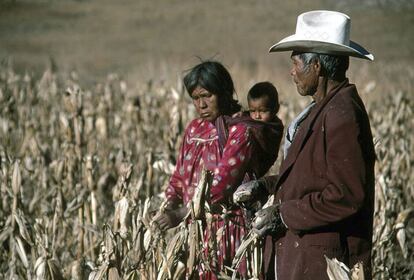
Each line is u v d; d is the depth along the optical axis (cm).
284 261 595
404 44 5359
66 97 977
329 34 580
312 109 590
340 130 559
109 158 1141
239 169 659
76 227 858
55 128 1309
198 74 674
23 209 832
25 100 1517
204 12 6806
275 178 648
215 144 678
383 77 2711
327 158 564
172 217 664
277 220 590
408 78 2653
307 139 580
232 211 666
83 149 1068
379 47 5266
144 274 609
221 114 683
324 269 573
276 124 682
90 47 5253
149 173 955
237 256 613
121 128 1348
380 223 823
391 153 1135
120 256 619
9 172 904
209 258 637
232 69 2280
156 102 1462
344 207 555
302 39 582
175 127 988
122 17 6569
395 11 6581
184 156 700
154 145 1316
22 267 797
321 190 573
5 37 5534
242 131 661
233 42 5509
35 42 5366
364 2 6888
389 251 859
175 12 6812
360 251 578
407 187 1080
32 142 1068
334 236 574
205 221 641
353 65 3209
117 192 870
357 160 555
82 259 793
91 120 1187
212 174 621
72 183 973
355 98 578
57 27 6047
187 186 691
